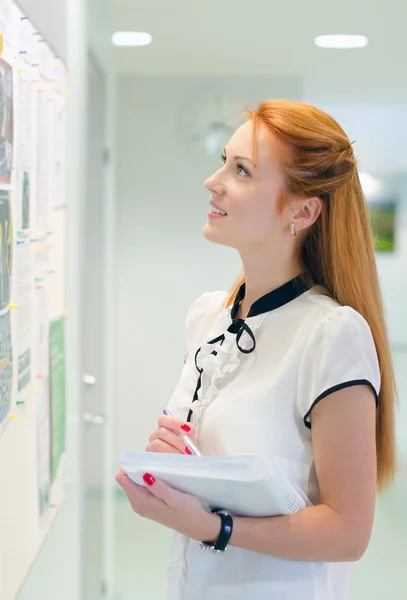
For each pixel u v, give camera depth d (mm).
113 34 2879
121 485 1042
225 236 1165
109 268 2963
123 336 3035
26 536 1354
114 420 3051
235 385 1132
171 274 3018
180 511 1000
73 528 2137
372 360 1063
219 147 2971
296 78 2900
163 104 2969
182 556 1146
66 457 1968
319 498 1100
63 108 1807
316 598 1082
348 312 1073
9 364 1185
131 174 2990
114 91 2928
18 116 1233
